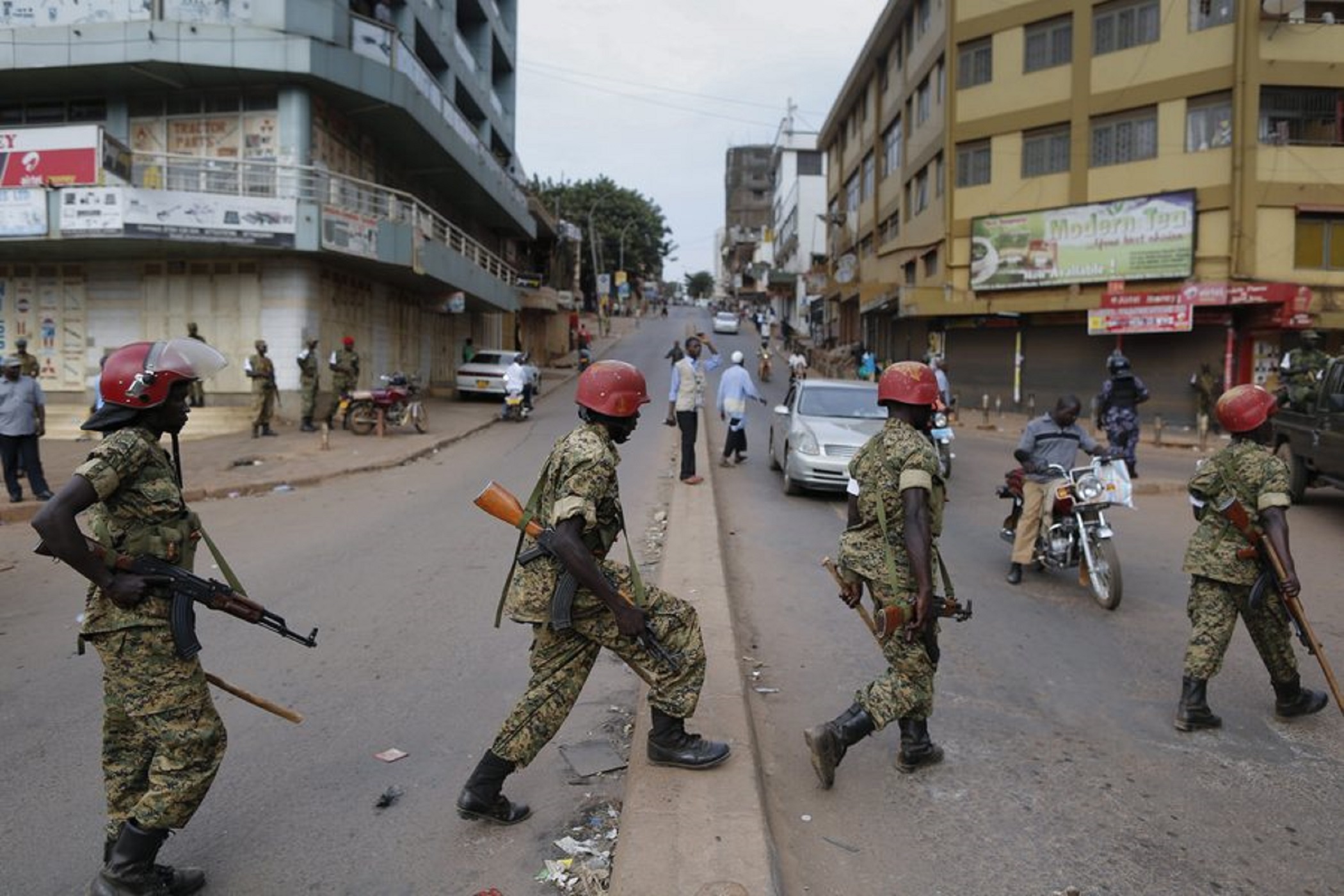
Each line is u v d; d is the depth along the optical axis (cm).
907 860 343
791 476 1139
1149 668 558
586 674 355
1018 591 735
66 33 1859
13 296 2022
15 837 349
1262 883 332
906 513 371
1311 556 865
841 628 627
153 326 1981
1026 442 750
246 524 982
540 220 4462
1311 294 2216
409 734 445
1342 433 1023
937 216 2947
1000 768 420
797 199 6600
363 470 1373
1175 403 2428
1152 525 1014
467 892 316
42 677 523
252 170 1959
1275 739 456
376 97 2031
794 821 370
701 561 737
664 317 8544
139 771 311
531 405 2511
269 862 334
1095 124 2525
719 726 421
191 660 303
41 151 1706
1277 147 2270
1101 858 346
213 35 1861
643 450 1612
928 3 3073
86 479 277
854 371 3750
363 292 2297
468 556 829
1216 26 2309
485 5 3569
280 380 1939
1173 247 2375
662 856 314
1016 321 2731
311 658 552
